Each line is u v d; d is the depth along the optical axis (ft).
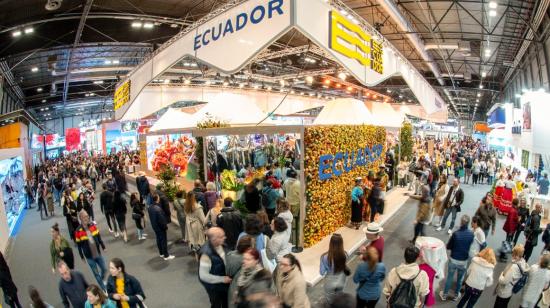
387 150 41.39
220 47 15.81
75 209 26.18
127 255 22.41
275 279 11.01
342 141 25.59
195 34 18.02
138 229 25.68
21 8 29.27
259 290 9.09
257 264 11.03
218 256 12.16
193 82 66.03
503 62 62.59
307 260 20.02
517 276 13.62
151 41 48.57
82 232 18.34
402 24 36.01
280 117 81.46
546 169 34.47
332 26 13.98
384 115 45.42
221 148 29.89
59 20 36.60
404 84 83.76
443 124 131.75
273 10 13.00
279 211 18.12
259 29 13.58
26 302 17.46
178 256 21.98
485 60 63.31
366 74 17.47
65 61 54.49
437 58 63.21
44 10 31.35
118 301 12.38
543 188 31.09
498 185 32.53
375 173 32.09
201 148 29.96
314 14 13.15
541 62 43.62
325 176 23.32
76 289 13.56
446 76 76.33
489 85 84.43
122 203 25.27
